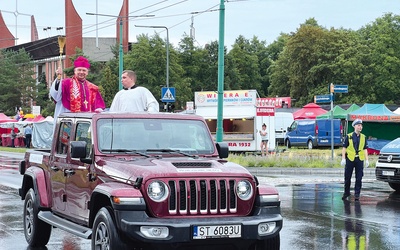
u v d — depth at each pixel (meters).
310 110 70.00
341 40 109.19
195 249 9.84
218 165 10.49
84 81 14.96
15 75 117.25
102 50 131.50
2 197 22.97
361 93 107.81
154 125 11.77
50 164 13.18
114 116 11.68
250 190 10.29
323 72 109.19
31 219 13.71
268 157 40.50
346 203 21.23
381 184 28.42
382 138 54.22
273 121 51.19
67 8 122.50
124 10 114.56
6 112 116.25
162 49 92.75
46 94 120.44
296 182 29.02
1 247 13.62
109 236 9.93
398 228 16.08
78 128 12.12
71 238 14.79
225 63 123.06
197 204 9.91
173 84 93.19
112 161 10.83
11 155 59.78
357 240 14.38
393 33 110.06
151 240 9.54
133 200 9.71
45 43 129.00
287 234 15.15
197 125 12.04
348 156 22.48
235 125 53.44
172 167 10.10
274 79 123.31
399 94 110.38
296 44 111.06
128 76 13.94
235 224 9.82
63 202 12.39
